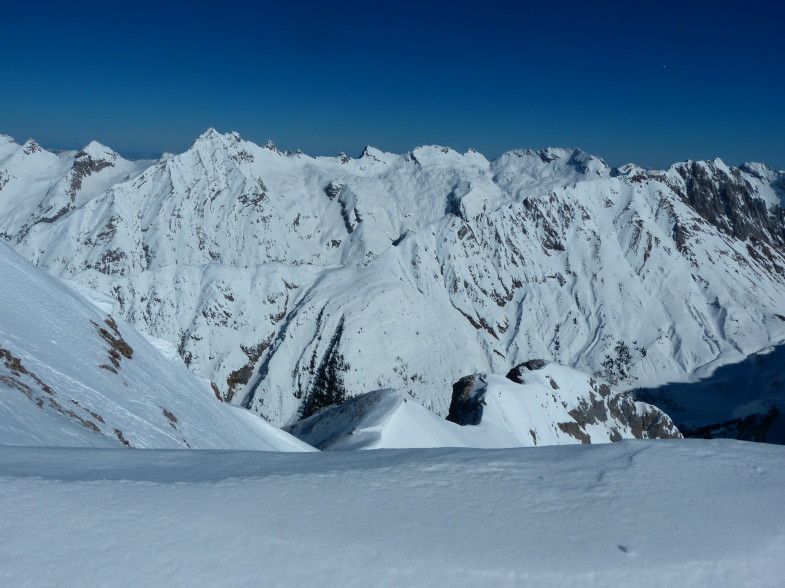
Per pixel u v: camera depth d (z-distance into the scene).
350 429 73.81
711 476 10.37
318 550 7.15
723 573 7.45
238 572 6.52
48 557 6.26
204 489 8.71
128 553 6.61
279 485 9.12
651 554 7.68
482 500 9.07
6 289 26.50
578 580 7.02
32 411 15.48
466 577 6.89
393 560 7.08
